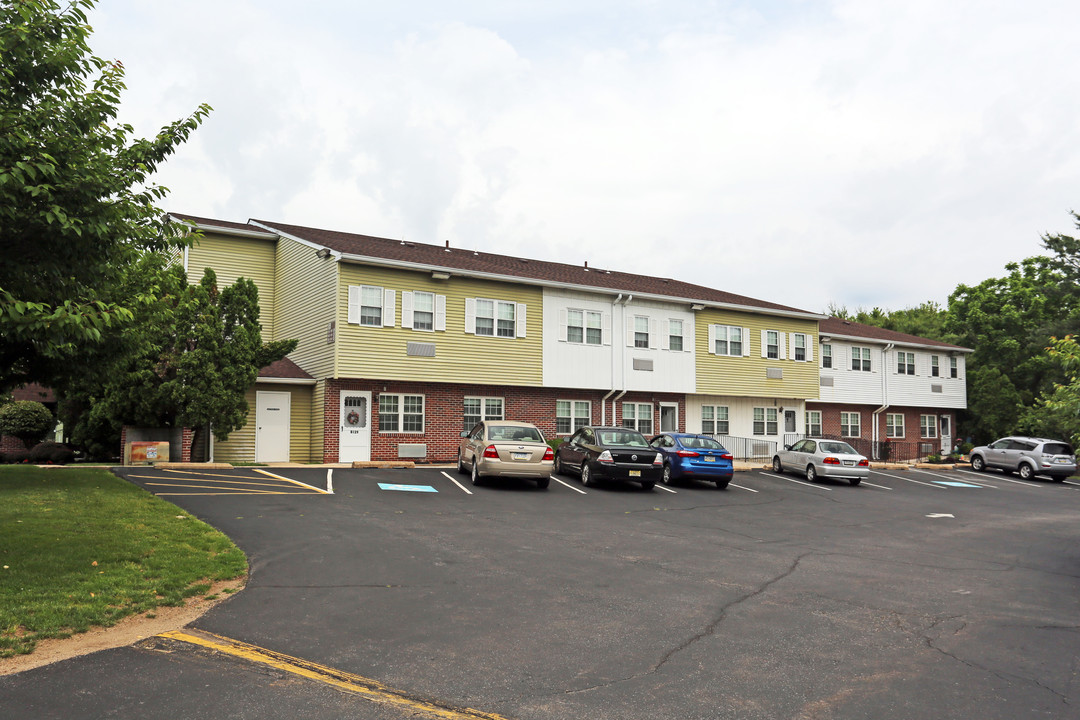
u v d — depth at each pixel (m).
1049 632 7.84
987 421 41.88
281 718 4.95
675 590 9.11
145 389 20.42
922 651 7.01
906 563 11.71
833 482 25.28
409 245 30.22
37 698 5.12
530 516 14.68
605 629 7.34
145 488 15.16
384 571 9.40
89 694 5.23
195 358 20.33
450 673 5.96
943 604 8.97
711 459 21.53
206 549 9.88
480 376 25.94
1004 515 19.05
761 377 33.28
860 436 38.25
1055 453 30.41
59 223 7.92
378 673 5.89
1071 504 22.47
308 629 6.97
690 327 31.19
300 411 24.89
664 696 5.63
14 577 7.81
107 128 9.49
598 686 5.80
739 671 6.26
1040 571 11.52
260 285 28.27
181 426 20.86
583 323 28.48
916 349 40.66
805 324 35.22
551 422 27.91
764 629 7.55
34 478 15.07
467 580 9.13
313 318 25.08
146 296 11.19
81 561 8.62
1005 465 31.83
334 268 23.80
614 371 28.97
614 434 20.98
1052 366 42.53
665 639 7.09
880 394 38.78
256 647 6.39
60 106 8.73
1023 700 5.80
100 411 22.09
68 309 7.65
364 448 24.12
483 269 26.72
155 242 10.24
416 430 25.11
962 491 24.94
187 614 7.32
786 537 13.84
